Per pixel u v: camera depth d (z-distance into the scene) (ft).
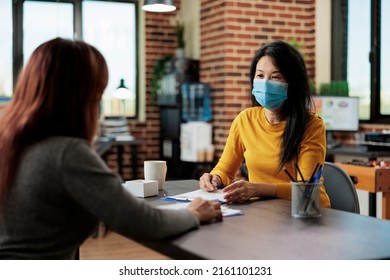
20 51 22.76
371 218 5.41
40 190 4.33
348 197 7.27
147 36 24.17
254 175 7.54
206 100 21.49
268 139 7.47
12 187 4.42
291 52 7.23
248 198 6.38
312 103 7.36
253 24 20.51
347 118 17.79
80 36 23.48
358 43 19.48
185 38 23.91
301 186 5.43
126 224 4.42
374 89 18.78
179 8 24.32
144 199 6.52
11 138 4.42
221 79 20.65
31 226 4.38
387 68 18.48
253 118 7.75
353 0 19.69
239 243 4.49
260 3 20.53
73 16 23.44
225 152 8.03
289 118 7.14
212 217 5.24
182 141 22.34
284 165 7.15
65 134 4.52
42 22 23.07
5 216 4.43
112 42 24.07
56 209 4.40
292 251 4.25
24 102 4.51
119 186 4.48
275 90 7.12
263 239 4.60
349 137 19.16
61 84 4.47
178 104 22.26
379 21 18.71
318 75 20.76
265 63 7.23
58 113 4.47
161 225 4.59
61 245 4.50
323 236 4.68
